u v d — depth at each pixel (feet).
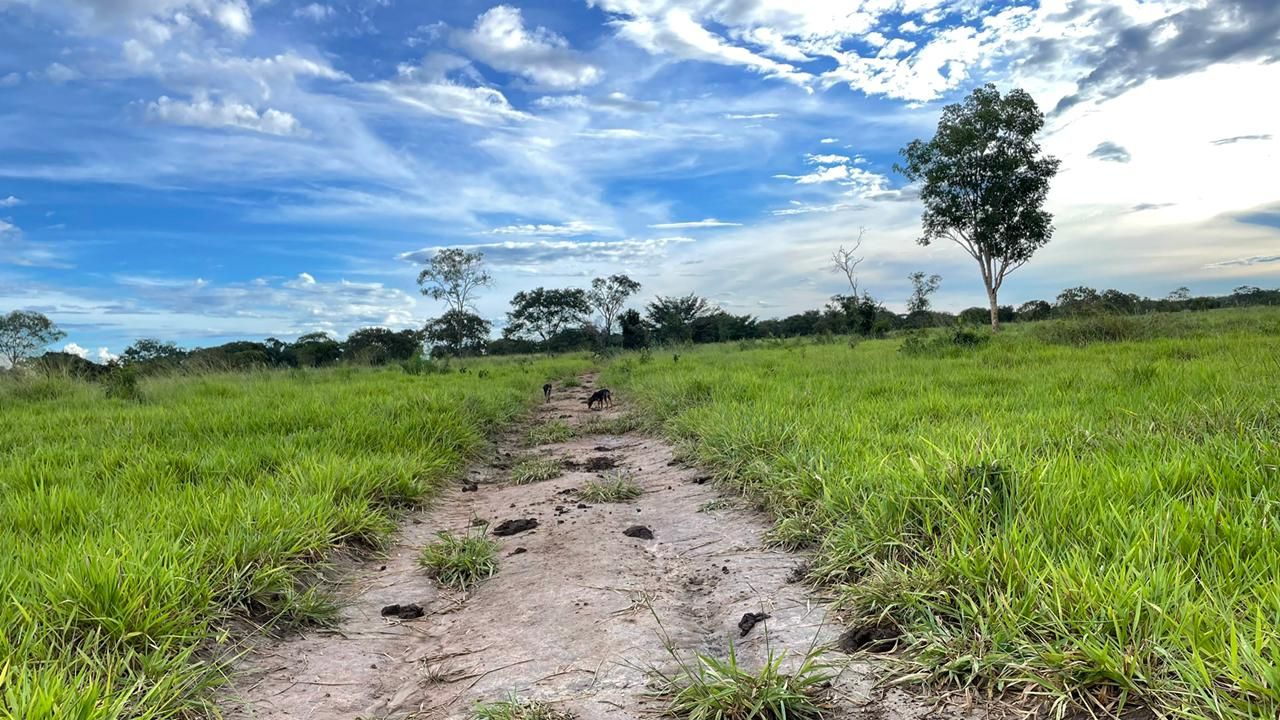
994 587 9.07
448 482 22.41
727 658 9.43
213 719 8.52
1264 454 12.42
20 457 20.80
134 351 110.93
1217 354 34.22
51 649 8.55
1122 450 14.23
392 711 8.77
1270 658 6.78
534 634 10.66
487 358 145.79
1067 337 54.39
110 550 10.84
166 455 20.12
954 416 20.90
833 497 13.89
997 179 100.99
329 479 17.67
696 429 24.66
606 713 8.16
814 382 33.19
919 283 177.88
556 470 23.30
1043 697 7.41
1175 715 6.66
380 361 94.27
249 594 11.39
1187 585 8.01
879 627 9.47
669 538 15.24
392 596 12.92
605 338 191.42
